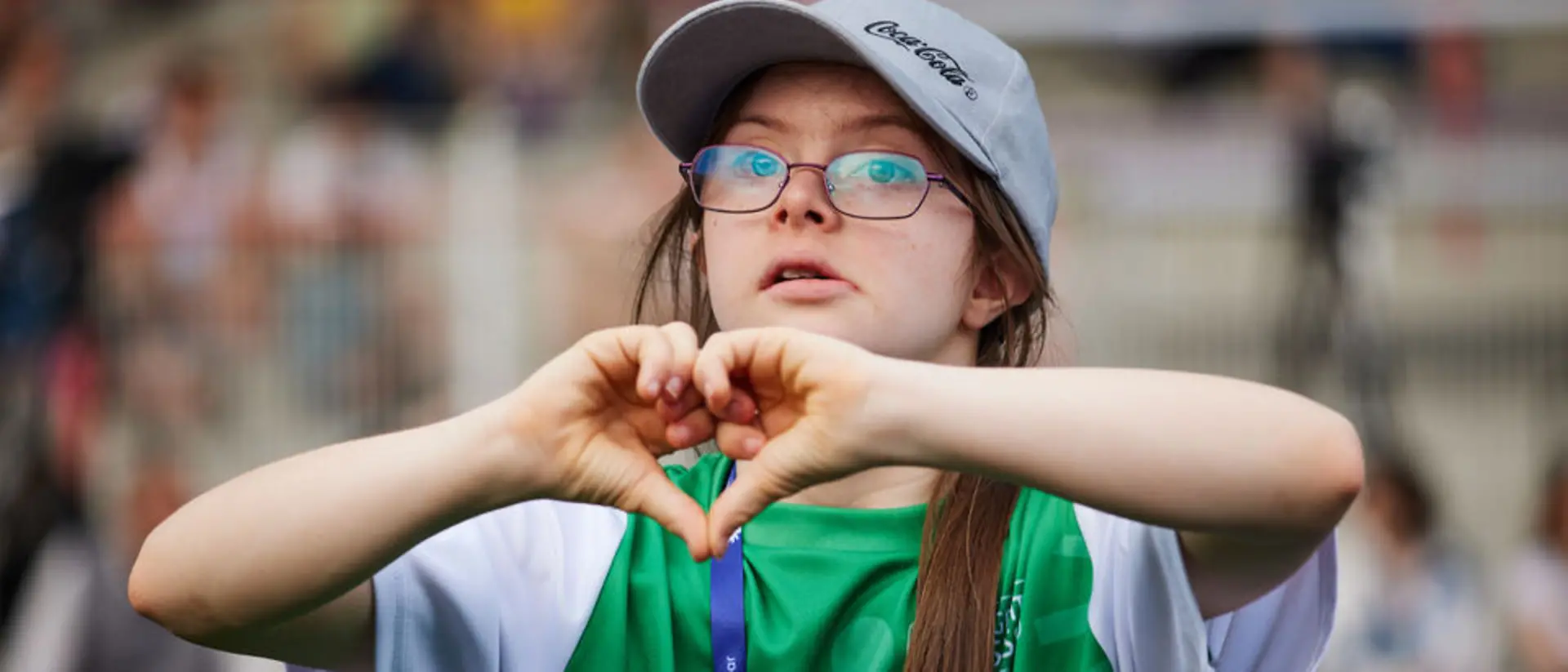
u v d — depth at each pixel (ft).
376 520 6.44
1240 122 31.22
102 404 26.89
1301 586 7.32
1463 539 26.63
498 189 28.22
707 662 7.52
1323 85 31.22
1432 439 29.99
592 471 6.44
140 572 6.69
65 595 21.18
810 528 7.75
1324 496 6.25
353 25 31.89
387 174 28.60
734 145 7.66
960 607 7.34
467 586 7.32
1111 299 30.17
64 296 27.25
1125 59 32.37
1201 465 6.19
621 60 32.24
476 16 31.83
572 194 28.55
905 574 7.63
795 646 7.43
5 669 20.68
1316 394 29.58
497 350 27.55
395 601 7.17
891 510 7.77
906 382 6.30
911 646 7.34
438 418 27.14
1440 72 31.68
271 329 27.76
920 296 7.48
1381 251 29.89
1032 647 7.40
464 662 7.30
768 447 6.40
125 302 27.53
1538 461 29.63
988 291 8.05
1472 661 23.26
